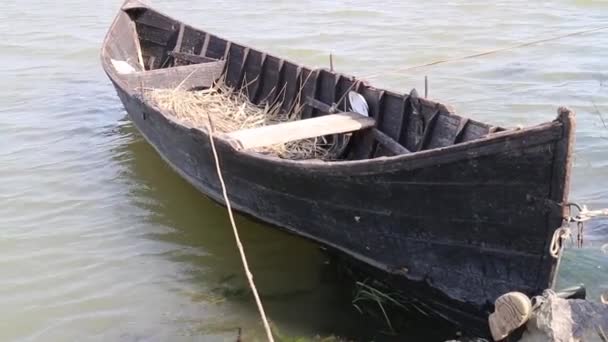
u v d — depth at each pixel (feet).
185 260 23.73
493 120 33.45
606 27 47.75
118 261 23.89
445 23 51.42
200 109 29.30
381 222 19.07
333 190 19.44
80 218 26.84
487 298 18.01
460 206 17.06
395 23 52.37
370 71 42.19
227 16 57.11
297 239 24.08
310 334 19.43
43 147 33.35
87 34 52.95
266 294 21.43
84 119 36.78
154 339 19.72
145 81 30.73
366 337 19.12
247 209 24.02
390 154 23.12
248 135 22.52
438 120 21.48
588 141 30.22
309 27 52.60
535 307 16.22
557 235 15.88
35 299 22.00
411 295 20.10
